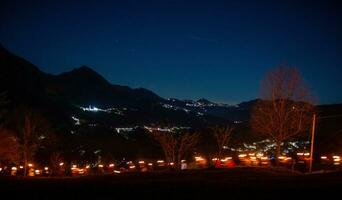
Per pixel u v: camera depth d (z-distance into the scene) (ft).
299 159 117.70
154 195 47.26
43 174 131.64
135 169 135.23
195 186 54.13
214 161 123.65
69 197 47.11
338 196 44.52
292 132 114.11
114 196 47.21
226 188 51.67
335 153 128.26
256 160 119.14
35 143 137.69
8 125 142.00
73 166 139.74
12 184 61.36
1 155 126.93
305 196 44.78
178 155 123.65
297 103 113.70
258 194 46.60
